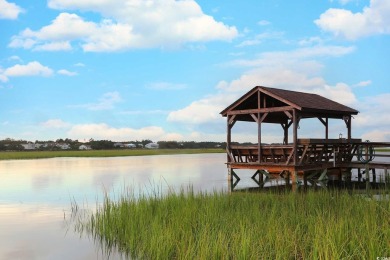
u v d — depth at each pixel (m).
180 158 88.94
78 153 104.25
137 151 134.25
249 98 26.19
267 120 28.09
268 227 11.51
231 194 19.45
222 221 13.10
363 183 26.72
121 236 13.47
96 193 26.59
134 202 17.12
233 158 26.62
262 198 17.86
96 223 15.70
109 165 58.12
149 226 12.98
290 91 27.14
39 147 138.38
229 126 26.97
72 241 13.71
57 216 18.45
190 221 13.09
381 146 25.11
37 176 39.62
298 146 23.50
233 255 9.79
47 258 11.89
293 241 10.41
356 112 27.95
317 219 12.07
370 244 8.97
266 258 9.48
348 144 26.52
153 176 39.06
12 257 12.08
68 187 30.19
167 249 10.55
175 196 17.83
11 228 15.90
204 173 42.78
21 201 23.25
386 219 11.74
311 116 24.59
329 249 9.13
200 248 10.11
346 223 11.06
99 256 11.86
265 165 24.42
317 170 24.89
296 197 17.89
